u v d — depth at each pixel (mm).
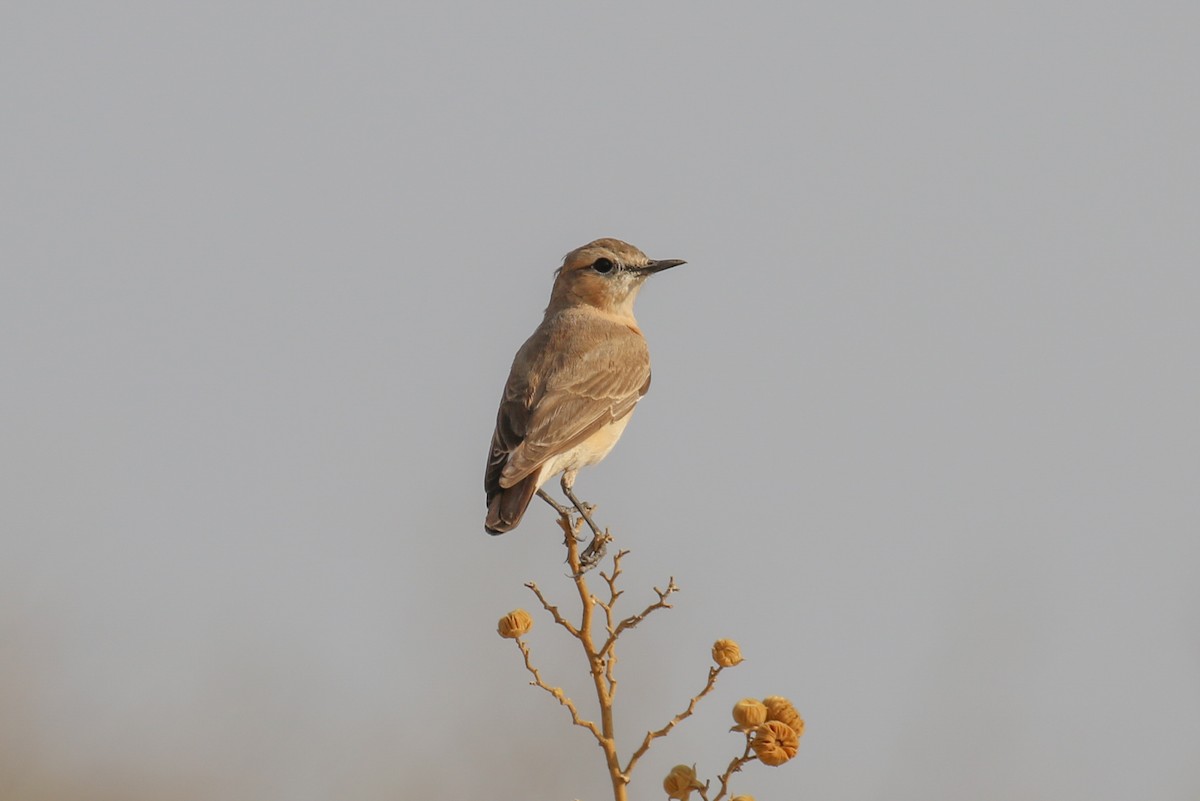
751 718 8227
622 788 8398
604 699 8617
